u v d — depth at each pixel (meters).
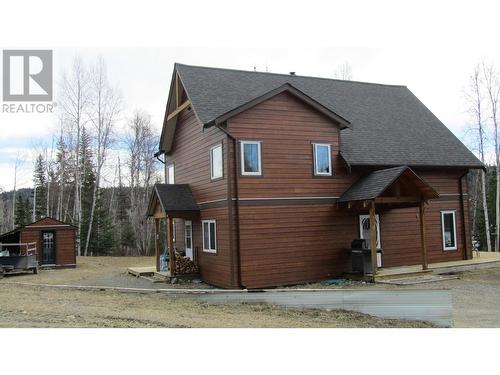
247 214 15.92
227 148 15.91
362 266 16.69
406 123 22.16
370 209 16.12
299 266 16.62
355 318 11.25
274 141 16.62
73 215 42.81
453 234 20.47
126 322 9.45
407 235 19.14
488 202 40.66
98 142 38.25
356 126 20.38
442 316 10.77
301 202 16.91
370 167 18.36
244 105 15.93
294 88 16.84
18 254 23.25
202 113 16.42
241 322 10.14
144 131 46.91
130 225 45.44
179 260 18.56
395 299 11.37
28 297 13.01
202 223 18.31
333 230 17.45
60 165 45.34
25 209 49.12
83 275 21.14
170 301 13.05
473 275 17.59
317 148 17.45
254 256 15.88
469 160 20.89
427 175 20.08
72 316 9.88
